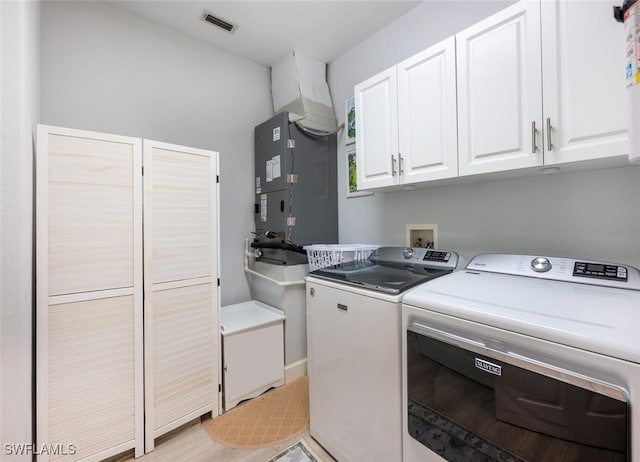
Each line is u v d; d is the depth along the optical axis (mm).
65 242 1316
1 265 1021
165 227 1617
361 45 2428
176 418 1630
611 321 771
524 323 810
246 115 2650
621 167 1239
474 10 1713
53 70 1764
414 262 1738
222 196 2498
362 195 2400
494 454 882
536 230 1485
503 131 1235
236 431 1685
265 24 2205
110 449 1419
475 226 1720
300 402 1956
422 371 1068
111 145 1447
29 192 1188
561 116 1081
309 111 2480
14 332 1038
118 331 1451
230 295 2537
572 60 1053
